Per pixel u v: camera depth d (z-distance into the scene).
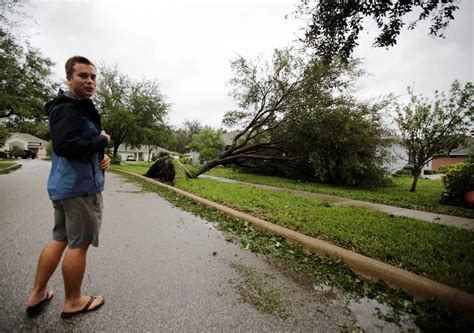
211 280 2.55
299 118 11.98
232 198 6.80
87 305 1.94
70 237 1.83
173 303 2.11
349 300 2.27
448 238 3.70
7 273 2.46
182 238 3.83
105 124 27.41
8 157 43.31
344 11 4.57
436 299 2.20
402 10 4.28
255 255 3.26
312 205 6.17
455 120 8.86
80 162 1.83
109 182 11.41
